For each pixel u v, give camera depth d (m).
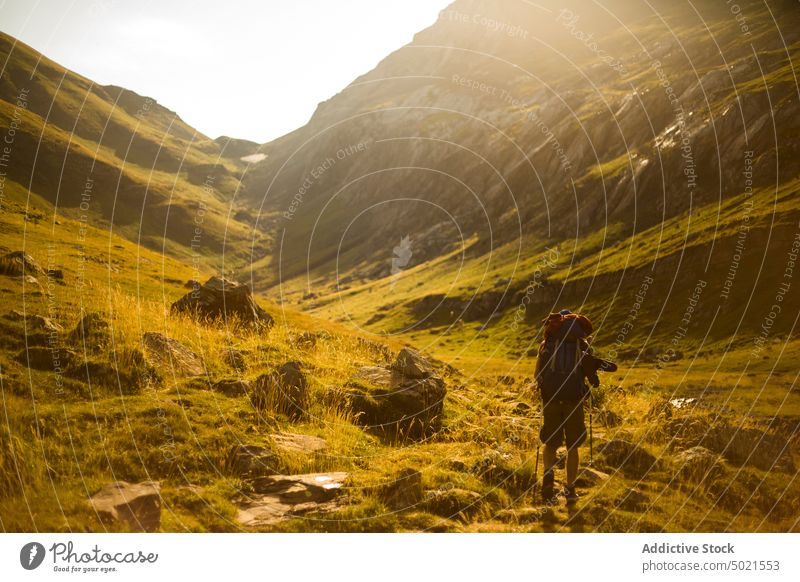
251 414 8.01
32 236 23.86
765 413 13.75
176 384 8.68
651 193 154.50
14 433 6.25
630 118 188.12
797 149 125.69
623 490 6.78
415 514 5.81
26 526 5.05
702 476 7.27
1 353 8.12
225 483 6.16
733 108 147.00
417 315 149.50
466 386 13.95
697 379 28.78
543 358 6.88
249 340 12.35
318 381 9.62
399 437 8.73
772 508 6.58
